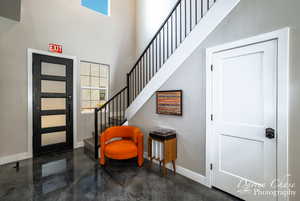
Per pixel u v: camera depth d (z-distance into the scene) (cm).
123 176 243
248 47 174
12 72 297
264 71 164
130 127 313
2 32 285
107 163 294
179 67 249
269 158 160
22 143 310
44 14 335
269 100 160
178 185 217
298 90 142
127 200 185
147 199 187
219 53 200
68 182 225
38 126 331
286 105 147
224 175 198
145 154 318
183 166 246
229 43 189
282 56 149
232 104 190
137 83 437
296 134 143
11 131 297
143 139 296
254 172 172
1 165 281
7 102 293
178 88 250
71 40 378
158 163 291
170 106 260
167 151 240
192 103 231
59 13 358
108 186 215
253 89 173
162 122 279
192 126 232
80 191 203
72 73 382
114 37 468
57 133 361
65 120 373
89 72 423
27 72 314
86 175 246
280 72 151
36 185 217
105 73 457
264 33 161
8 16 275
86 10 406
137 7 515
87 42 408
